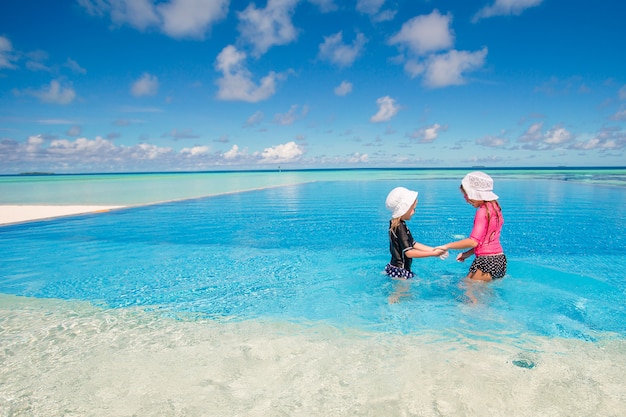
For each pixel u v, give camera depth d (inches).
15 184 1254.9
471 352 100.3
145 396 83.3
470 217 370.3
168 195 698.8
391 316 126.3
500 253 157.5
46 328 122.4
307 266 198.4
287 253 231.8
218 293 157.2
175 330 119.7
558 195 575.8
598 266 185.6
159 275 187.3
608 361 94.3
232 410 77.7
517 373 89.3
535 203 474.0
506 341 106.5
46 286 170.4
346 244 256.4
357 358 98.5
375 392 83.0
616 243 245.4
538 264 189.6
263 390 84.8
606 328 114.4
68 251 245.1
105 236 296.5
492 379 86.9
